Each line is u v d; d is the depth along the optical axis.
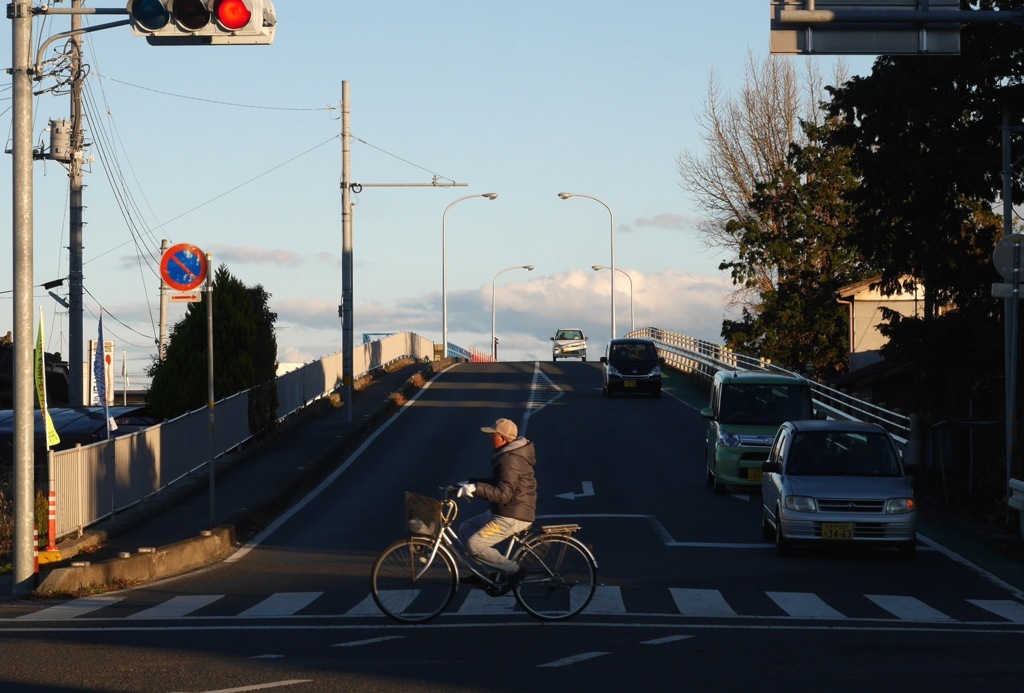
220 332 29.38
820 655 9.91
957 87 27.66
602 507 22.19
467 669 9.18
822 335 57.00
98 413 28.16
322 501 23.61
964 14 13.05
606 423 36.84
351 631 11.10
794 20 13.12
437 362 63.81
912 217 29.16
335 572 16.00
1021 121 27.41
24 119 14.61
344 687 8.49
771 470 17.88
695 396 46.59
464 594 13.31
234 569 16.45
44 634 11.09
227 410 27.38
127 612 12.71
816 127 59.22
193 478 24.17
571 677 8.88
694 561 16.58
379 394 44.38
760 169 68.00
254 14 12.01
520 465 11.60
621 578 15.09
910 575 15.62
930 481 25.14
